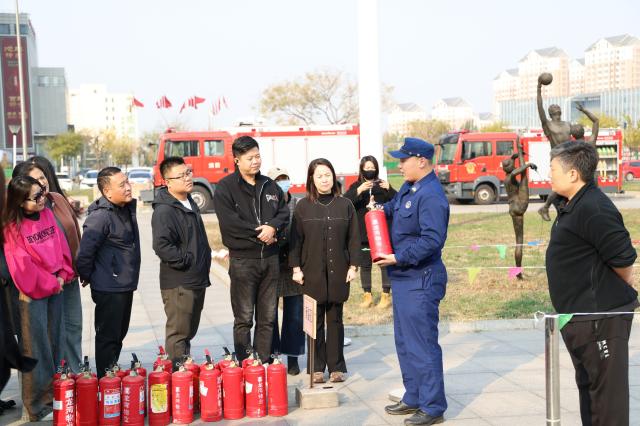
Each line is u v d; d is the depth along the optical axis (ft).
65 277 17.94
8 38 343.26
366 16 37.88
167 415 16.84
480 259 45.50
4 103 345.31
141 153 300.40
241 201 18.99
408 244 16.80
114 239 18.34
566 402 18.01
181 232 18.21
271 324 19.51
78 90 522.06
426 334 16.56
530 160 98.48
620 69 553.23
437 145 102.06
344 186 92.07
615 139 105.29
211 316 29.76
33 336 17.06
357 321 27.48
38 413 17.25
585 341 13.38
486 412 17.37
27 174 18.84
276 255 19.45
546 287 34.45
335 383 20.03
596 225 13.00
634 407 17.54
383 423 16.79
